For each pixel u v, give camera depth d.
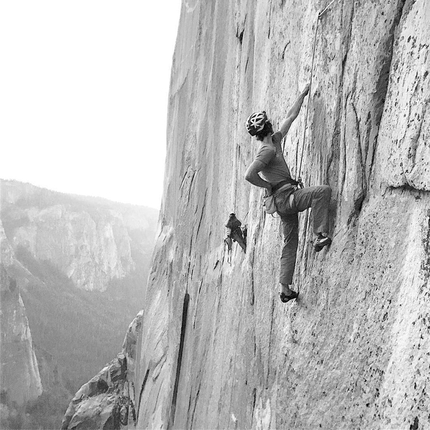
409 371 3.84
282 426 5.88
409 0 4.46
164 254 23.03
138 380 25.11
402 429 3.80
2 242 130.12
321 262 5.50
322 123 5.79
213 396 10.25
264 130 5.44
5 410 74.06
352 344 4.70
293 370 5.77
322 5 6.11
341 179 5.27
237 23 11.64
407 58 4.36
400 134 4.31
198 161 15.95
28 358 83.50
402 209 4.34
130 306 153.25
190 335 13.96
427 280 3.84
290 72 7.25
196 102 17.27
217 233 12.53
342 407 4.68
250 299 8.12
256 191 8.70
